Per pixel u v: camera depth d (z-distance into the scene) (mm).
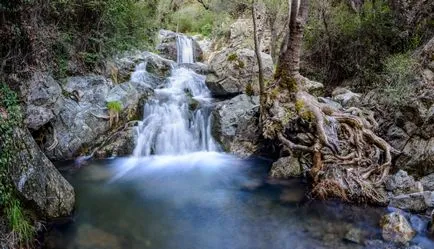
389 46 10250
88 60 8797
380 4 10773
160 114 9156
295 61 7824
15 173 4477
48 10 6941
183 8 20078
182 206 6078
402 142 7184
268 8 13430
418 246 4641
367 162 6559
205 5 17922
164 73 11789
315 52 12117
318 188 6266
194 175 7516
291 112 7383
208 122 9406
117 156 8039
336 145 6648
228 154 8734
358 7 11688
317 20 11695
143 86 9680
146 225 5371
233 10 15812
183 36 15703
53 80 7363
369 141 6891
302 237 5086
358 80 10953
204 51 16750
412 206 5637
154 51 13703
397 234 4938
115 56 9977
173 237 5062
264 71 10344
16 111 4801
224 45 15570
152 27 11859
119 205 5984
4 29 5789
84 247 4629
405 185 6102
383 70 9594
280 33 12984
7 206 4168
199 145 9062
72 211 5398
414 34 9648
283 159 7582
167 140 8711
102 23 8852
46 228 4863
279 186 6910
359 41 10836
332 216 5676
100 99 8352
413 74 8047
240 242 4977
